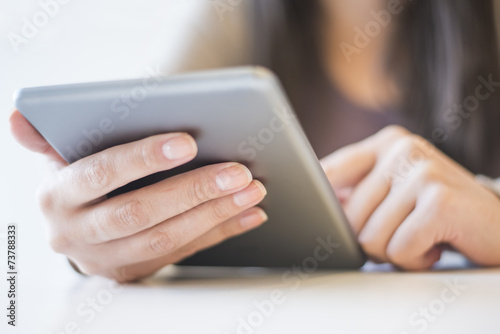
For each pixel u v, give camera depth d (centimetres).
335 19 114
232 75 32
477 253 49
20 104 39
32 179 108
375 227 51
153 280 53
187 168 43
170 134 38
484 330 27
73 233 48
